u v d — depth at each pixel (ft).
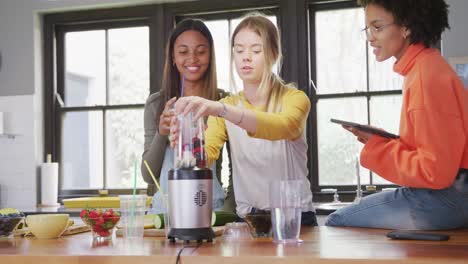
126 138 15.61
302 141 7.17
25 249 4.73
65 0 15.51
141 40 15.57
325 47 14.46
